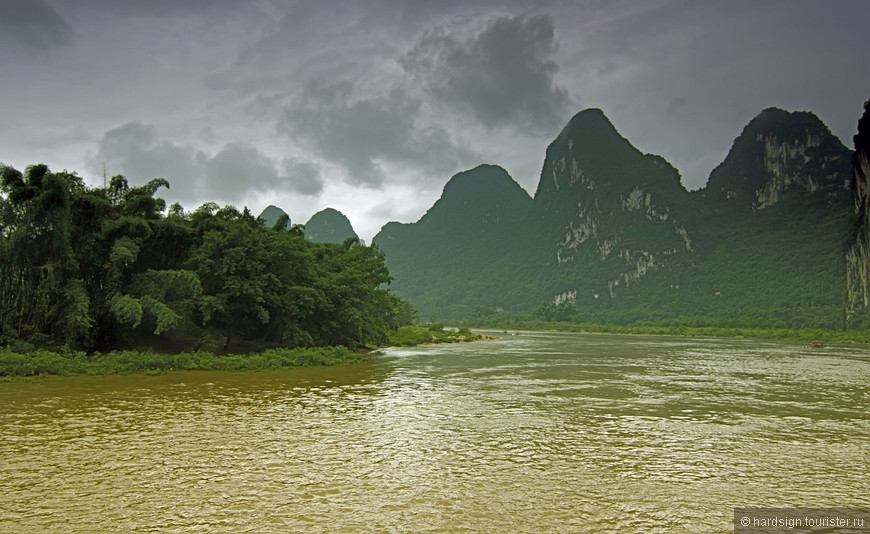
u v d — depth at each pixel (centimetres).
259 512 629
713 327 9194
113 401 1376
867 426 1148
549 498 688
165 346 2673
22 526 580
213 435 1014
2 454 865
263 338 3116
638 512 643
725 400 1499
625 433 1068
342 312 3164
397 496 689
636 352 3797
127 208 2573
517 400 1484
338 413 1262
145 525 586
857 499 695
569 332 10156
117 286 2427
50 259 2280
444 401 1457
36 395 1455
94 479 743
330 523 598
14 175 2166
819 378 2086
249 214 3212
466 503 667
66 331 2264
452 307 18262
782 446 969
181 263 2716
